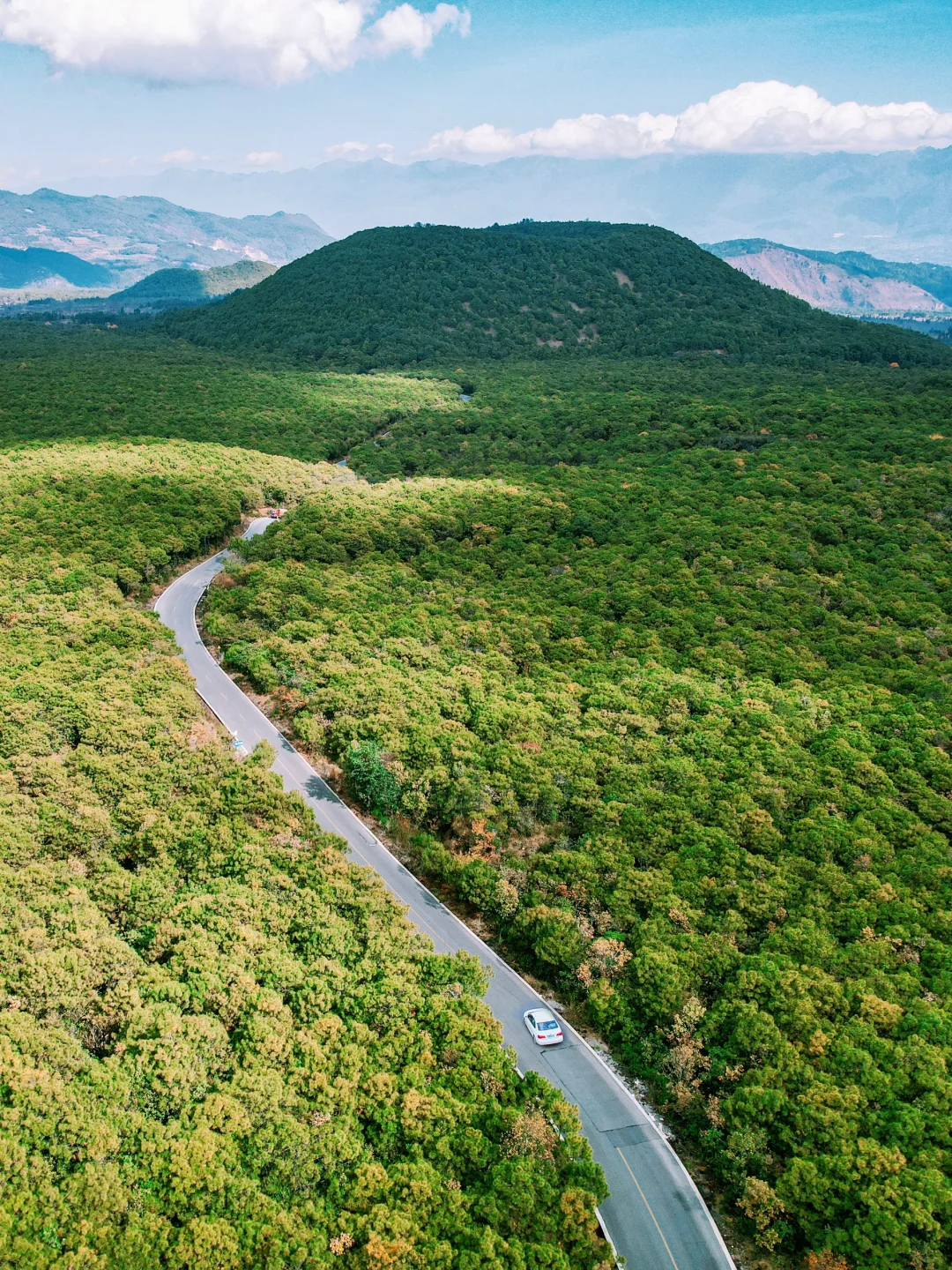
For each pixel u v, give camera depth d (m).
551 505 173.00
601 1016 66.81
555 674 112.69
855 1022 63.25
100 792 83.31
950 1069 59.75
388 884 82.38
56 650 109.19
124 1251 44.97
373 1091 56.25
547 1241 49.75
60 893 69.50
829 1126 55.47
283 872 75.00
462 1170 53.59
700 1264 52.28
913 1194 50.81
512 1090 58.34
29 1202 45.56
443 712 102.12
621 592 136.12
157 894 70.81
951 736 98.81
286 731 104.50
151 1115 52.66
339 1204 50.62
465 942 76.38
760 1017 63.12
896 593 136.00
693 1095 61.31
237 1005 60.50
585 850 82.12
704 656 117.75
